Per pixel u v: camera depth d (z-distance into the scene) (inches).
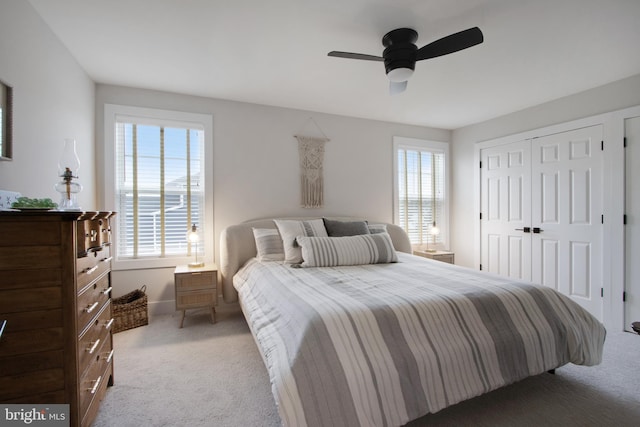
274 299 69.9
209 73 105.3
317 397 44.3
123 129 117.4
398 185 165.3
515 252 145.8
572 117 124.1
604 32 80.9
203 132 127.3
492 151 156.7
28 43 69.1
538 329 62.8
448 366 53.1
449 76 107.3
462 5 70.2
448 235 177.9
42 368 44.6
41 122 75.0
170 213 123.3
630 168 107.7
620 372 77.1
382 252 106.2
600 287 115.3
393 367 49.5
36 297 44.3
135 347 92.1
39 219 44.4
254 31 80.7
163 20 76.0
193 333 103.3
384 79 110.2
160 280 121.2
